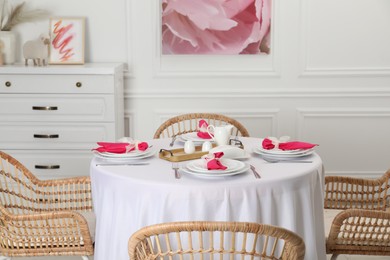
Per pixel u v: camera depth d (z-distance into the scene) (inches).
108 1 194.5
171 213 100.0
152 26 195.6
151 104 199.3
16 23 192.5
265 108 198.7
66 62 188.5
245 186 100.0
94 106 176.1
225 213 99.3
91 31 195.6
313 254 108.2
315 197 113.7
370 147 200.5
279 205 103.5
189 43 194.2
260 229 73.7
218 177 103.0
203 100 198.7
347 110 198.1
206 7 192.2
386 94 197.0
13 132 178.4
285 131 199.8
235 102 198.5
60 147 179.2
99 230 109.6
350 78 197.0
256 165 112.7
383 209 130.0
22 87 175.3
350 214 108.5
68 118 177.0
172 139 137.9
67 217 110.7
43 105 176.2
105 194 108.1
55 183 130.3
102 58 197.2
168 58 197.2
